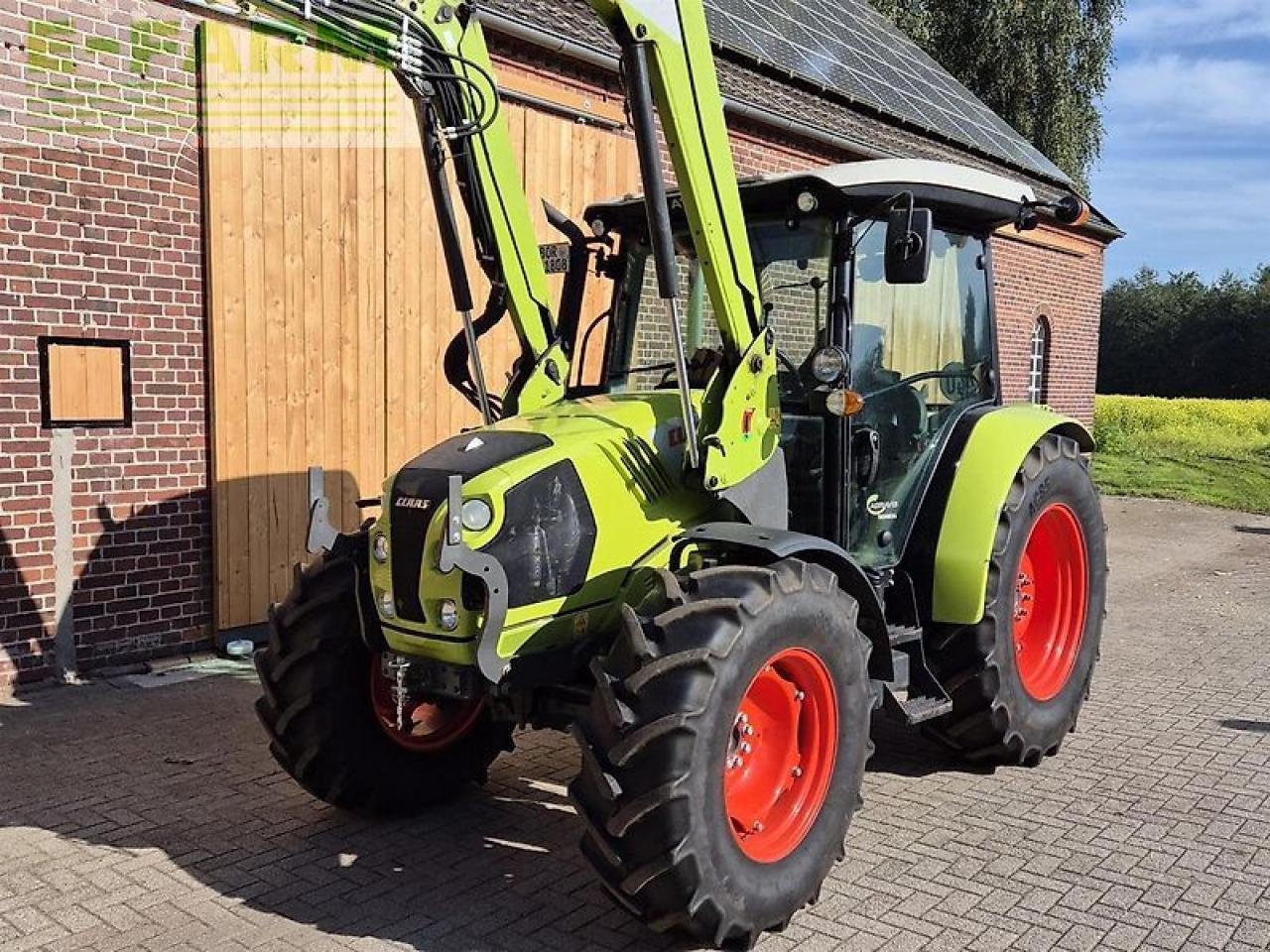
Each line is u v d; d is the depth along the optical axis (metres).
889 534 4.51
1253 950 3.34
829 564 3.78
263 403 6.86
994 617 4.59
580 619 3.63
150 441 6.41
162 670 6.41
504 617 3.32
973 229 5.09
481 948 3.35
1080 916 3.55
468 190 4.24
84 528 6.18
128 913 3.55
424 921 3.52
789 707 3.56
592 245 4.94
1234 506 15.31
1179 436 28.77
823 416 4.25
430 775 4.36
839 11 16.83
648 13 3.46
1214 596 9.01
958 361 5.02
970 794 4.61
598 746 3.16
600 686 3.19
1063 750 5.19
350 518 7.38
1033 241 16.17
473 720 4.50
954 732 4.78
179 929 3.45
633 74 3.44
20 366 5.86
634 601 3.71
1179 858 3.99
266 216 6.76
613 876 3.14
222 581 6.75
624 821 3.04
